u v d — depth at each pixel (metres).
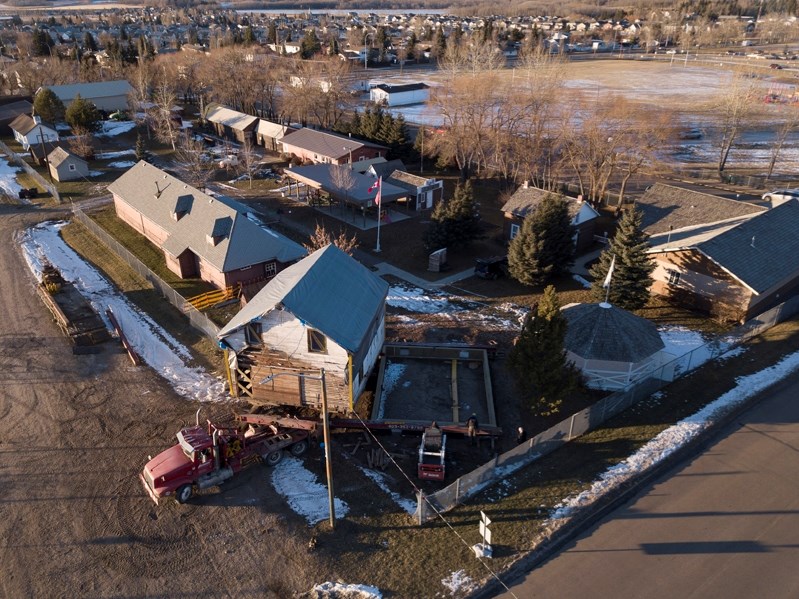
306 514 21.92
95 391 29.59
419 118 102.50
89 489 23.11
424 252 48.12
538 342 25.45
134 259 44.56
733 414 27.53
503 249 48.88
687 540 20.67
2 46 167.25
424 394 29.39
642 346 29.17
